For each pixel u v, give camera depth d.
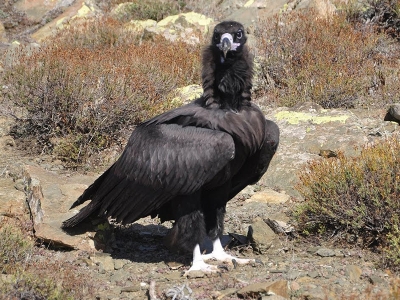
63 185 9.72
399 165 8.80
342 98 14.10
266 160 8.37
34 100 12.71
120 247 9.14
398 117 12.96
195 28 19.66
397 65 15.50
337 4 19.41
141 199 8.20
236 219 9.94
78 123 12.35
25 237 8.84
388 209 8.43
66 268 8.06
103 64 13.58
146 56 15.01
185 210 8.09
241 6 22.42
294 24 16.95
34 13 23.09
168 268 8.37
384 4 18.48
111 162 12.12
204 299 7.27
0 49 18.98
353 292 7.21
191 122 8.05
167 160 7.95
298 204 10.13
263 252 8.69
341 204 8.81
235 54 8.09
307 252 8.57
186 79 15.22
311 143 11.83
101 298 7.40
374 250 8.40
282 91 14.88
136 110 12.73
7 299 6.92
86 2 22.97
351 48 15.59
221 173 7.97
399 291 6.84
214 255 8.50
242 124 7.91
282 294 7.12
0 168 11.61
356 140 11.74
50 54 14.05
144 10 21.83
